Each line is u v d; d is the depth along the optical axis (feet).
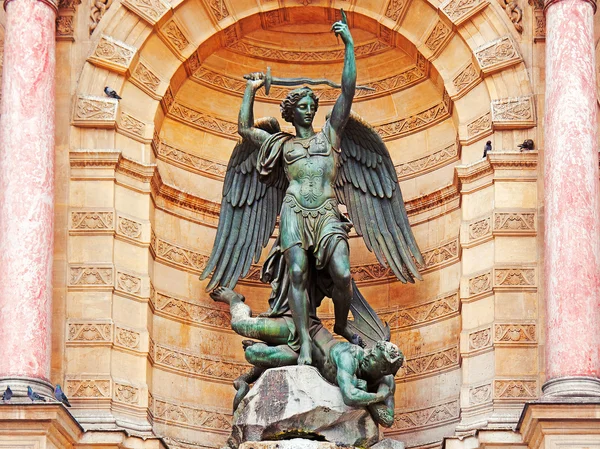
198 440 92.99
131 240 91.61
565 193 86.84
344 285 87.15
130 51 93.86
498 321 89.25
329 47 99.76
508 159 91.45
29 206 86.89
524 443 85.46
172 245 94.99
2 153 87.97
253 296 97.09
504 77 93.40
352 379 85.05
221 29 96.73
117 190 91.81
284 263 89.10
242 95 99.76
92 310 89.56
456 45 95.25
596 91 90.17
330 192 88.53
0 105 90.43
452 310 93.04
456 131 95.81
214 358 94.89
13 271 85.87
